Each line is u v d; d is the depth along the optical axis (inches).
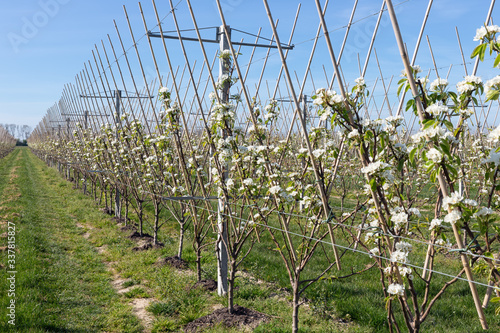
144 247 327.9
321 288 231.1
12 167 1154.0
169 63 200.8
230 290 199.0
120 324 194.4
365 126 103.3
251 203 172.6
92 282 254.8
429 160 85.3
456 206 86.4
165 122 261.6
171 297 223.0
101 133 412.8
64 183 746.8
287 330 176.4
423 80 94.6
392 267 109.4
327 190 143.2
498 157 89.9
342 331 180.7
